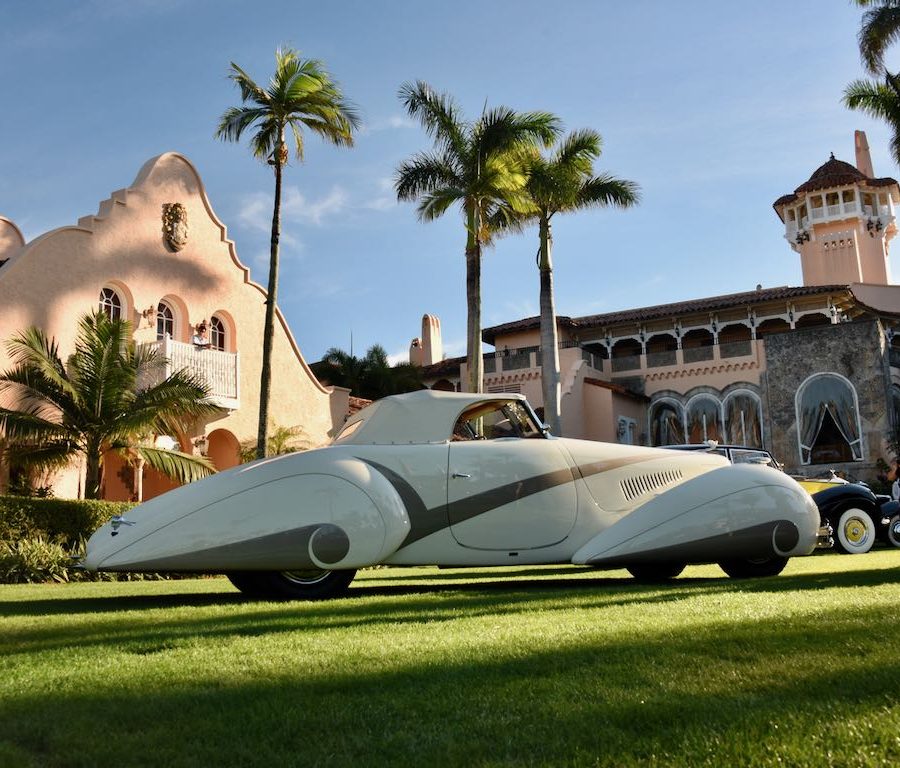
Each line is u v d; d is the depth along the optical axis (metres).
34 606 6.28
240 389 20.97
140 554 6.20
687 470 7.99
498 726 2.21
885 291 45.84
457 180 23.03
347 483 6.60
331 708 2.44
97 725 2.30
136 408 15.36
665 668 2.87
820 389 36.03
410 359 50.31
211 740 2.15
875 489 32.62
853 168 53.06
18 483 15.57
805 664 2.86
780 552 7.61
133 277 18.69
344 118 19.78
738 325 42.06
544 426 7.79
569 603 5.33
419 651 3.38
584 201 26.20
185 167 20.39
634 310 44.28
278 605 5.73
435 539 6.93
